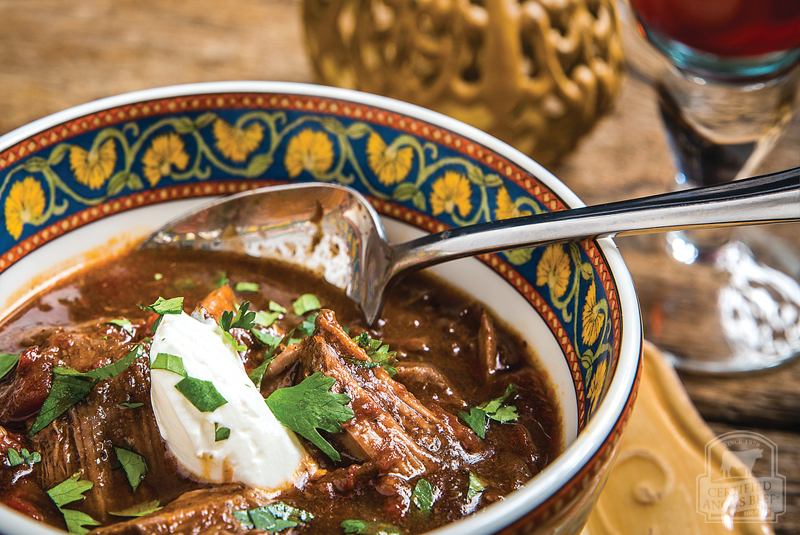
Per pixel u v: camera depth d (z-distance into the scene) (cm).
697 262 38
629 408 23
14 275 28
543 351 27
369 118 30
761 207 24
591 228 26
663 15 34
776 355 35
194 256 30
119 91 40
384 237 29
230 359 25
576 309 26
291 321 29
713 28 34
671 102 37
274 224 30
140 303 29
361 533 24
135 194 30
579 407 26
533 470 26
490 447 26
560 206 27
